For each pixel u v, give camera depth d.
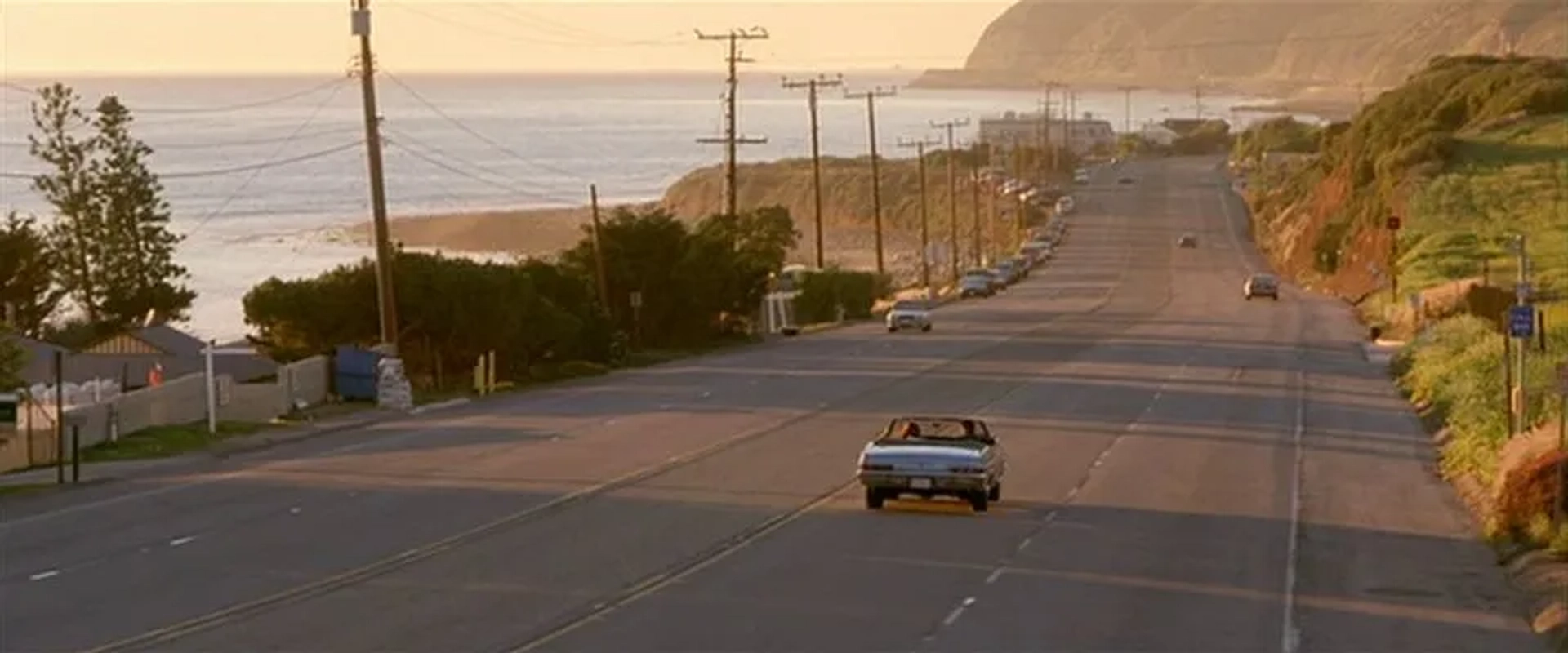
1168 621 61.53
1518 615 64.44
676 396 151.88
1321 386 163.50
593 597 63.22
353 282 167.38
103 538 76.31
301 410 140.38
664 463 105.06
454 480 96.62
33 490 93.25
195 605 60.50
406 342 169.88
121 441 116.56
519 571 68.44
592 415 135.00
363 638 55.03
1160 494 96.25
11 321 174.00
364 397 146.88
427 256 176.62
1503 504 82.38
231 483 95.56
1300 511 91.06
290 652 52.84
